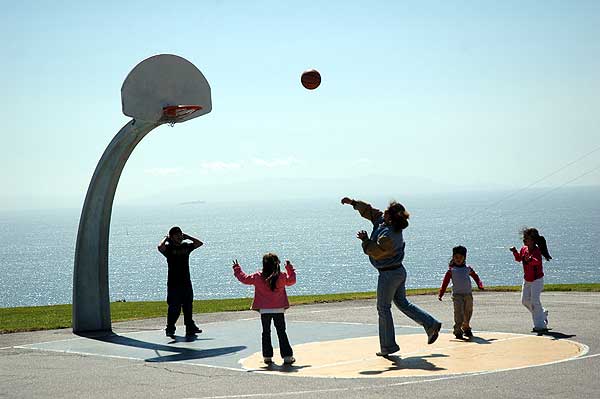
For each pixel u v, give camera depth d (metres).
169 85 16.64
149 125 16.42
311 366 11.36
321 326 16.05
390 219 11.77
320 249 164.38
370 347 12.98
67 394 9.79
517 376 9.97
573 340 12.92
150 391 9.85
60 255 186.38
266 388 9.79
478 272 96.44
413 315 11.89
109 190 16.73
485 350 12.20
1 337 15.80
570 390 9.02
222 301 25.84
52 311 23.11
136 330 16.66
